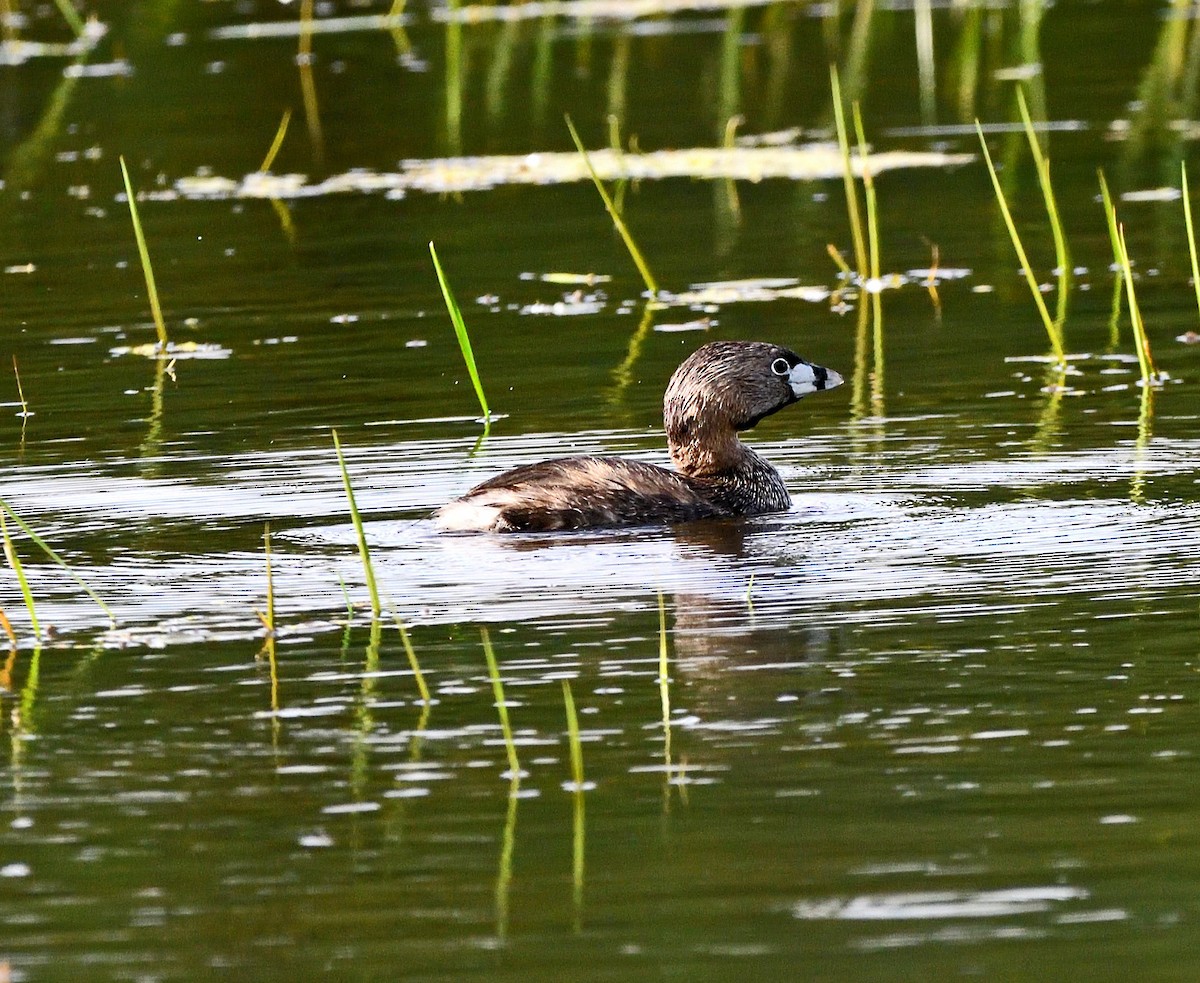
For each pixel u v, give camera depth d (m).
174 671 10.32
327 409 16.47
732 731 9.28
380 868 7.98
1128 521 12.66
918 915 7.45
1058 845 7.97
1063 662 10.05
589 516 13.07
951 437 15.14
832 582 11.60
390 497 13.89
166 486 14.21
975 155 26.53
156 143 29.23
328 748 9.23
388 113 30.66
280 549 12.61
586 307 20.14
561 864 7.97
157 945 7.40
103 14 39.50
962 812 8.30
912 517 13.03
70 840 8.29
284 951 7.33
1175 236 22.05
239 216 25.02
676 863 7.94
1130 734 9.06
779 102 30.62
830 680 9.91
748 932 7.36
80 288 21.66
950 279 20.95
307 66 34.12
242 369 17.95
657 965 7.14
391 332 19.28
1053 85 31.00
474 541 12.80
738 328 19.14
